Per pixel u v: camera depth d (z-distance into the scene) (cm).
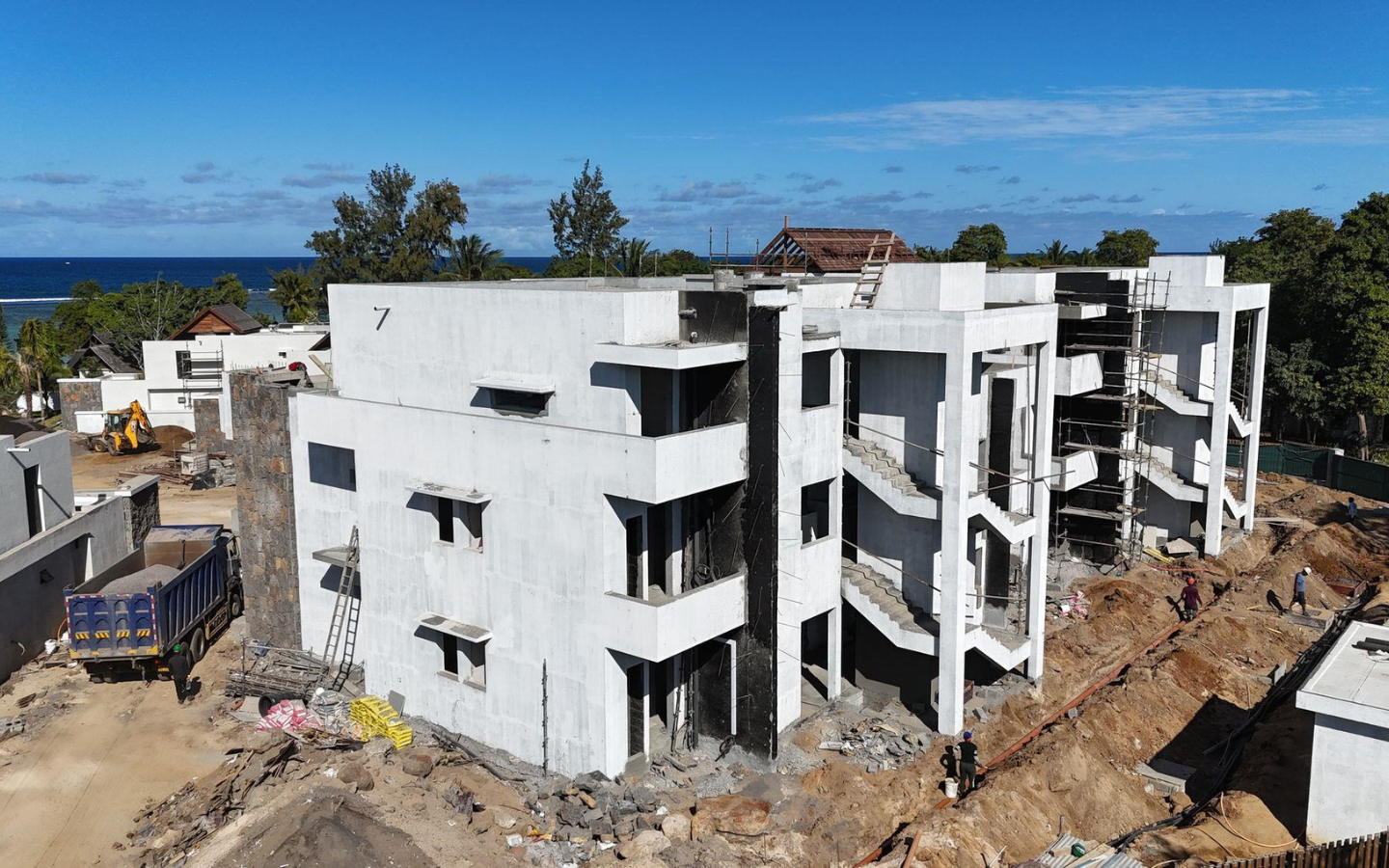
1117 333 3766
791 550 2559
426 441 2606
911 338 2547
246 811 2230
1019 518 2877
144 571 3200
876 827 2291
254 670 3027
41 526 3400
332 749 2522
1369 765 2142
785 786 2375
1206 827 2306
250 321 7519
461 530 2595
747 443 2370
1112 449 3731
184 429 6719
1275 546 4456
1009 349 3120
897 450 2778
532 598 2430
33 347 8356
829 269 4150
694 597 2275
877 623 2712
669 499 2161
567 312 2339
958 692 2606
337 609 3031
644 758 2442
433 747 2567
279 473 3155
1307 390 5741
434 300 2619
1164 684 3041
